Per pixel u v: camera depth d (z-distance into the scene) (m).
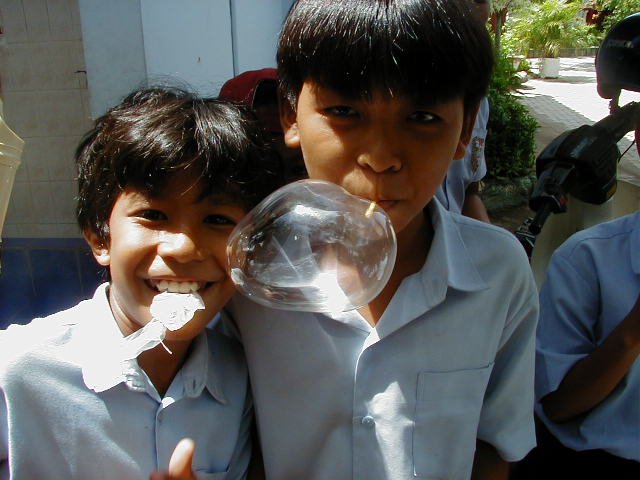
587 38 20.41
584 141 2.13
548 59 16.14
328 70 1.13
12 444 1.23
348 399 1.39
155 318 1.18
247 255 1.14
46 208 3.91
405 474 1.37
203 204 1.23
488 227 1.55
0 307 3.85
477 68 1.19
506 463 1.62
